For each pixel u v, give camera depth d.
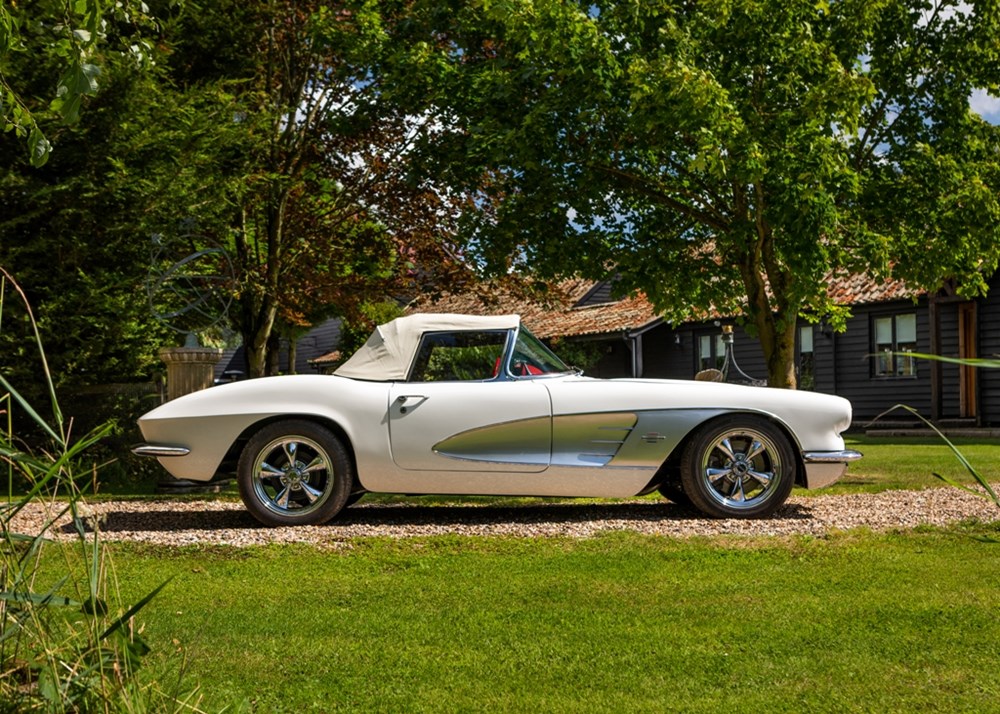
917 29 9.35
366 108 10.35
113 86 8.98
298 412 5.87
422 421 5.94
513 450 5.98
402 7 10.07
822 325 21.69
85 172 9.38
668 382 6.17
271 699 2.71
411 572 4.49
